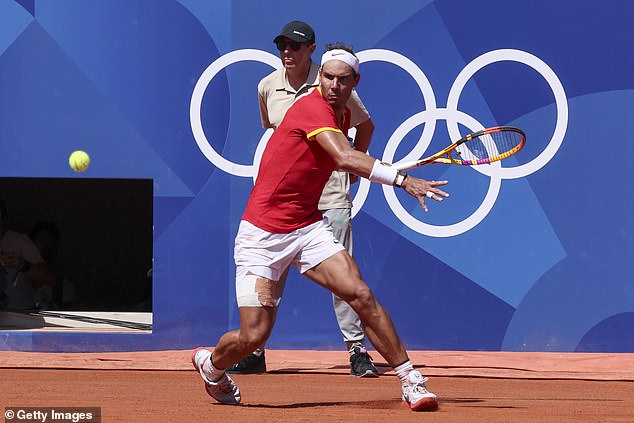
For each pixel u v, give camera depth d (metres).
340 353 24.45
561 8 24.77
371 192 24.83
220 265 24.84
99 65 24.88
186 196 24.89
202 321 24.81
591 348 24.64
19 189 35.94
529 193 24.77
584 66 24.77
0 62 24.89
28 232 35.75
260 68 24.94
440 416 14.66
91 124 24.89
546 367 22.64
